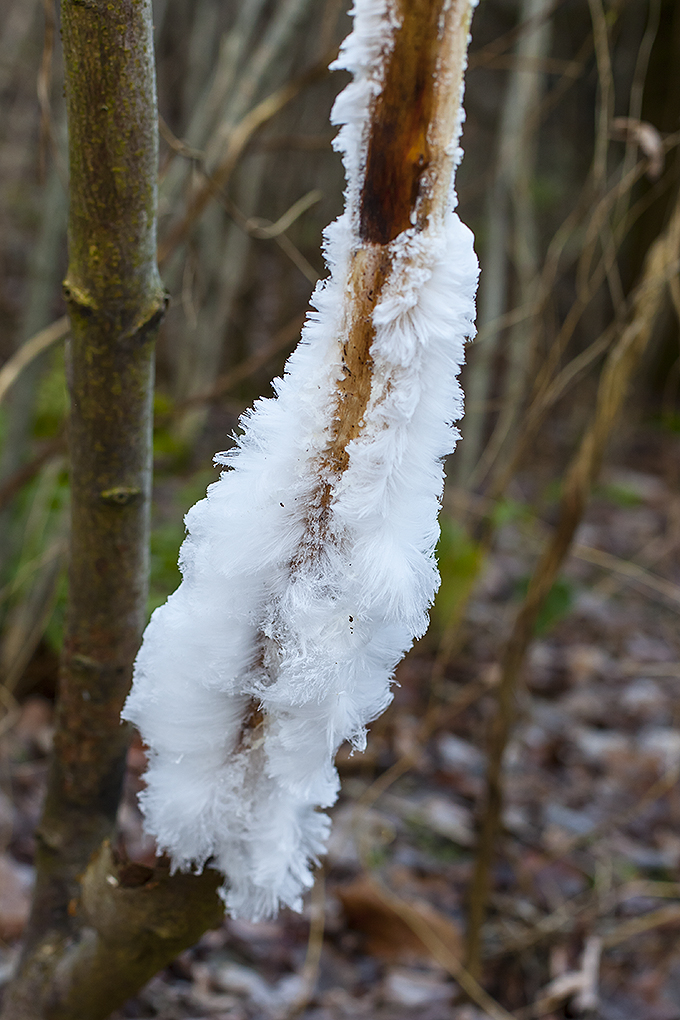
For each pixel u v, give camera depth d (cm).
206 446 228
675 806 140
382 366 40
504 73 291
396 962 100
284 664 41
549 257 100
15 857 103
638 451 335
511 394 131
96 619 51
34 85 343
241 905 45
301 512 41
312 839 44
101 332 48
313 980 95
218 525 41
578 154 349
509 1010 95
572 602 195
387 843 121
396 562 41
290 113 263
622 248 344
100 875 49
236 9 214
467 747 148
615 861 125
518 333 164
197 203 84
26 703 132
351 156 40
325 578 41
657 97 321
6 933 91
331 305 41
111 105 45
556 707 171
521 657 91
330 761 43
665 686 184
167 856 47
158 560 145
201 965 94
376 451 41
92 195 46
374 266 40
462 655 171
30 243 351
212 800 43
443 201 40
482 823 95
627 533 266
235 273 228
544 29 154
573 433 277
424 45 39
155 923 48
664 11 312
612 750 156
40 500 133
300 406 41
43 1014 53
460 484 174
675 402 372
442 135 40
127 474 50
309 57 220
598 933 109
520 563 222
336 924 104
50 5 73
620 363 82
